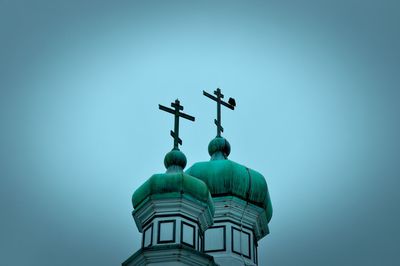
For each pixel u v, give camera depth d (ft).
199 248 264.93
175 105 299.79
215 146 317.83
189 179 266.57
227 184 296.10
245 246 293.23
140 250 249.14
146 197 265.54
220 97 337.72
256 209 299.58
